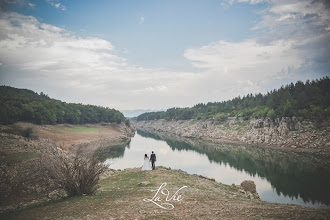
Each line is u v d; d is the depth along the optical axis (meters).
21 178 20.77
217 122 162.50
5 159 28.77
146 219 11.38
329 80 119.56
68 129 121.31
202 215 11.97
